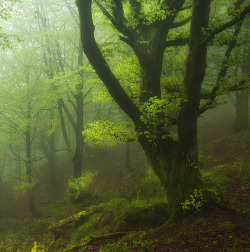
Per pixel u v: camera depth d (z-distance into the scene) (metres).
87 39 4.46
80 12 4.23
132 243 4.55
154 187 8.99
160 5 5.20
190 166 5.11
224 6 10.18
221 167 8.41
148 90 5.59
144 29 5.97
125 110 5.25
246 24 11.24
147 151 5.73
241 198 5.44
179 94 5.45
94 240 5.66
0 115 12.57
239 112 13.26
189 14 6.78
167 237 4.15
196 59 4.67
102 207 8.26
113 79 4.91
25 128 12.46
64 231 7.68
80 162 12.13
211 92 5.60
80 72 10.91
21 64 12.57
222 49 12.95
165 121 5.25
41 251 7.16
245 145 10.20
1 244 8.96
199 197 4.80
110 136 5.40
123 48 11.77
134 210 6.52
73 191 11.66
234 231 3.59
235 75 5.44
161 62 5.66
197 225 4.12
